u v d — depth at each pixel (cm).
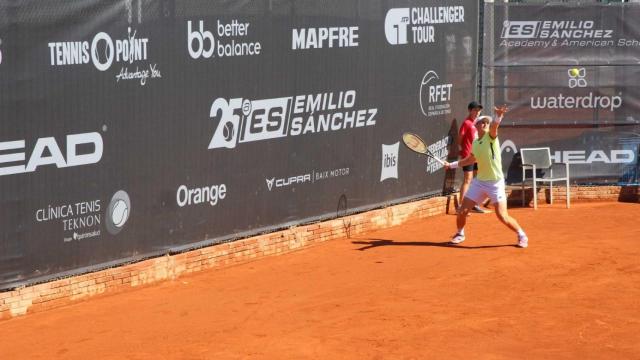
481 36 3459
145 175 2344
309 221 2842
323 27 2805
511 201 3525
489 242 2842
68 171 2161
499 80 3478
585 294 2236
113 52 2230
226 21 2506
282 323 2028
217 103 2509
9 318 2067
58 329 1998
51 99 2106
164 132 2378
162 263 2398
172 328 2000
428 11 3200
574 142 3544
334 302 2195
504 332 1952
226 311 2133
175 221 2439
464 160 2781
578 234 2962
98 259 2256
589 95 3516
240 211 2620
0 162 2023
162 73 2355
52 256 2152
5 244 2055
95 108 2202
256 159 2645
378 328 1981
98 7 2184
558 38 3478
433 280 2389
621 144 3553
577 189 3572
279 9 2655
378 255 2697
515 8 3453
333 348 1852
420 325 1998
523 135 3519
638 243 2803
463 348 1850
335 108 2881
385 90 3064
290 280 2427
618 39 3484
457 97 3378
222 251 2559
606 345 1866
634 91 3525
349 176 2970
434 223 3167
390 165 3125
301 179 2797
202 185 2500
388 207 3120
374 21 2989
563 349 1844
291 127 2742
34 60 2064
